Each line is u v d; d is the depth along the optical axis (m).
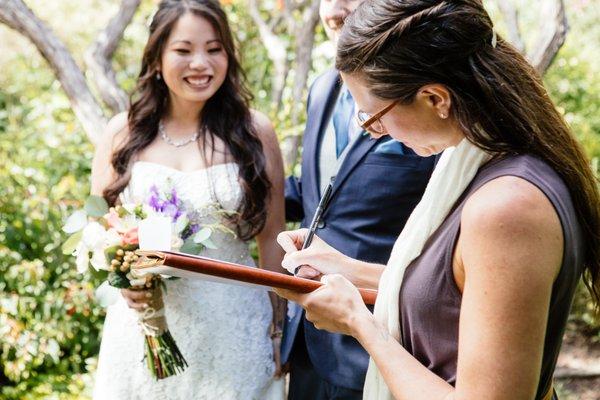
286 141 3.58
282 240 1.78
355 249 1.92
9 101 4.89
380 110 1.19
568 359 4.03
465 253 1.09
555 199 1.07
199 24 2.23
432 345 1.22
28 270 3.47
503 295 1.04
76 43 5.73
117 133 2.39
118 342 2.28
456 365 1.21
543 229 1.04
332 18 2.02
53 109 4.24
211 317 2.25
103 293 2.04
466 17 1.13
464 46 1.12
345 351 1.94
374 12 1.17
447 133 1.19
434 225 1.22
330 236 1.97
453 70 1.12
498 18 5.53
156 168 2.26
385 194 1.89
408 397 1.18
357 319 1.28
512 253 1.03
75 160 3.84
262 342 2.32
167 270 1.28
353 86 1.22
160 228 1.93
